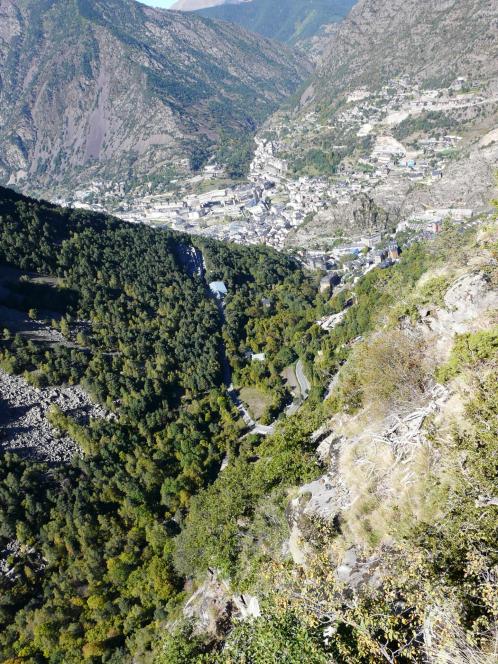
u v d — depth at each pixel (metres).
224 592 45.47
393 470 32.28
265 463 52.72
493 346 31.56
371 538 29.89
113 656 53.56
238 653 22.44
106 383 104.25
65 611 63.06
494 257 43.16
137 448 91.31
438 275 50.38
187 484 82.00
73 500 80.12
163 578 59.34
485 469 22.28
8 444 88.38
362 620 19.42
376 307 108.19
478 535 19.88
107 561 69.56
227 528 48.94
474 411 25.75
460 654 17.41
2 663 57.84
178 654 39.34
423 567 20.11
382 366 39.31
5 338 109.31
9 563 70.81
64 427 93.81
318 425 52.09
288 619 21.16
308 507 37.25
